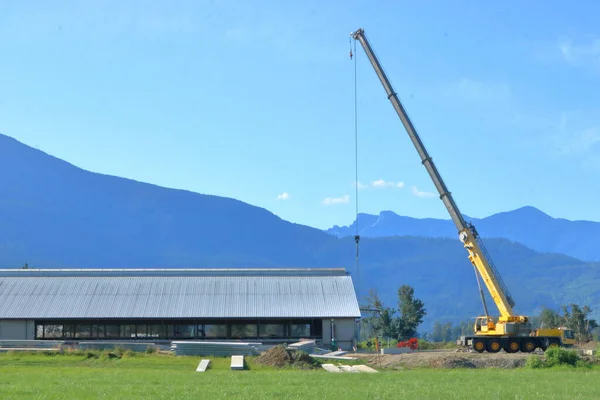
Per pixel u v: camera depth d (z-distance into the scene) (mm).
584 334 112250
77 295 82062
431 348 88125
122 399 29844
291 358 52688
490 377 42312
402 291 116438
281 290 83438
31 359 54875
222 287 84062
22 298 81125
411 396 32000
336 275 87188
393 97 67812
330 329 79125
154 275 87062
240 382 37656
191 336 80375
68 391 32594
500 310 66562
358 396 31688
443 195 65938
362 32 69500
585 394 33500
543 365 52000
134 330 80438
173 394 31812
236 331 80688
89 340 79062
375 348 85938
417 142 66500
